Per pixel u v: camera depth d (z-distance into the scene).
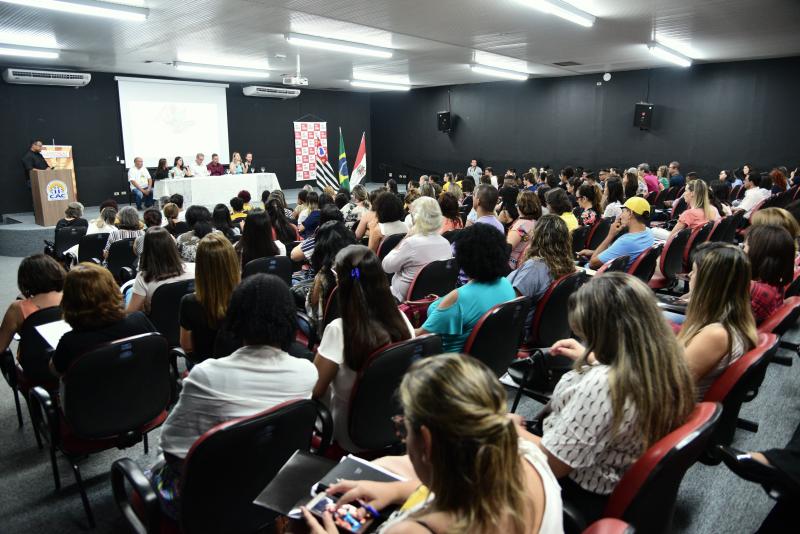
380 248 4.12
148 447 2.69
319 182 14.39
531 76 13.09
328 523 1.04
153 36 7.85
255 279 1.60
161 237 2.94
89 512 2.10
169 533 1.55
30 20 6.75
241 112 14.07
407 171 16.59
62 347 2.04
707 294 1.85
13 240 8.24
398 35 7.96
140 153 12.30
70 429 2.10
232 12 6.49
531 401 3.04
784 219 3.04
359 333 1.77
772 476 1.53
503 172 14.46
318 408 1.83
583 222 5.61
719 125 11.00
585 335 1.36
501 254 2.34
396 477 1.18
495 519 0.77
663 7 6.34
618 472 1.34
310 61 10.45
